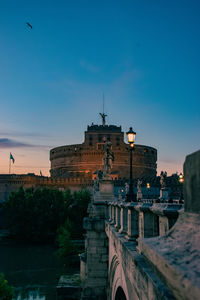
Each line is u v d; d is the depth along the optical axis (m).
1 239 81.25
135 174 151.75
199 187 2.42
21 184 131.75
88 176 147.75
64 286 31.78
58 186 132.62
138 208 6.82
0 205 98.62
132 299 6.82
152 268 2.95
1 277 23.25
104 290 23.44
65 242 54.56
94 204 25.39
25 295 36.28
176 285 2.13
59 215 84.75
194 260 2.17
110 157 26.03
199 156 2.40
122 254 8.60
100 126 158.88
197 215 2.58
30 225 82.94
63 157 160.25
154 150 169.75
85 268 28.39
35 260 56.03
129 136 14.58
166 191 35.22
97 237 24.14
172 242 2.87
